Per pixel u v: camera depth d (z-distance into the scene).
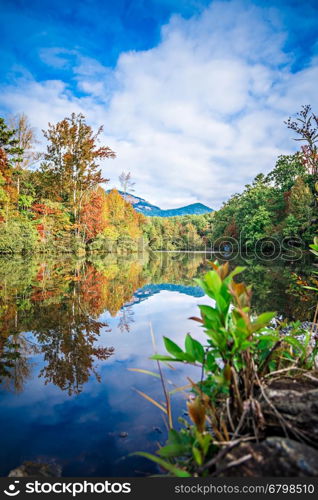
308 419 1.08
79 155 22.89
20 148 20.66
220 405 1.38
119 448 1.19
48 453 1.16
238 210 39.00
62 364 2.05
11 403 1.53
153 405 1.52
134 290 5.99
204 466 0.94
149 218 73.12
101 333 2.81
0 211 18.34
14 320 3.26
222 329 1.10
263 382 1.36
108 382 1.78
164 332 2.89
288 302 4.18
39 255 19.33
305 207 20.41
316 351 1.87
